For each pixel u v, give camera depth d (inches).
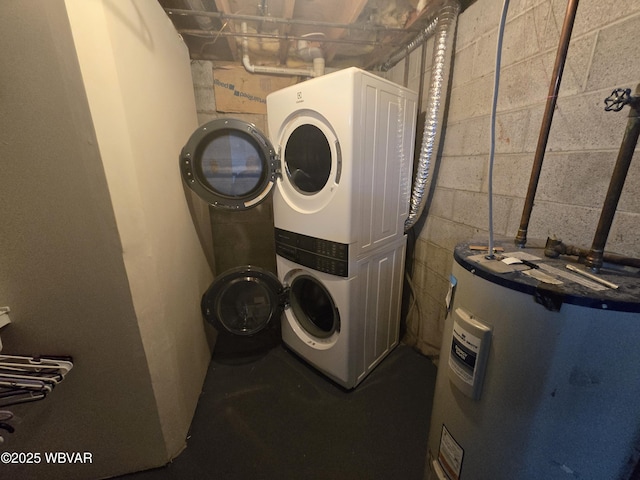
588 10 31.6
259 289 65.1
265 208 88.7
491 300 23.3
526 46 39.4
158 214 42.7
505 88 43.4
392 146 52.5
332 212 48.4
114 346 37.5
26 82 27.9
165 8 52.4
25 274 32.9
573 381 20.2
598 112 31.5
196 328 58.3
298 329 65.4
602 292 19.4
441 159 60.2
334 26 57.7
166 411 43.6
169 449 44.8
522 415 22.6
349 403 56.3
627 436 20.0
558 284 20.8
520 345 21.9
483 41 47.2
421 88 64.4
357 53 81.0
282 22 56.1
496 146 45.9
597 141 31.9
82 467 41.7
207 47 75.3
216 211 86.0
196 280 60.8
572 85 33.9
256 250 91.7
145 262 38.0
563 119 35.3
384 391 59.1
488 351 23.9
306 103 47.1
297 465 44.9
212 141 51.6
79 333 36.0
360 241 50.4
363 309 55.9
